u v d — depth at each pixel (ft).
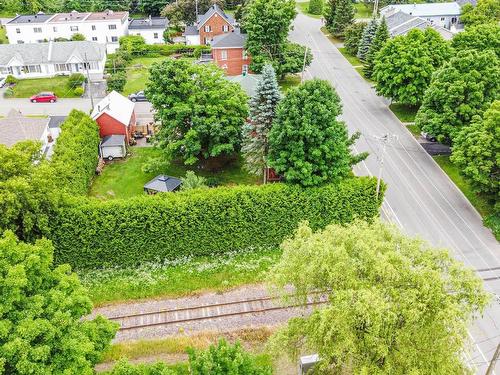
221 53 252.21
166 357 99.55
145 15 380.78
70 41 286.87
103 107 184.24
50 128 193.67
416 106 218.38
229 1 382.22
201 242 127.13
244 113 162.30
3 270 71.36
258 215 127.85
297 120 128.77
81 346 69.51
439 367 72.43
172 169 170.60
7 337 66.69
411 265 76.28
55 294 73.05
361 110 217.15
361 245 76.38
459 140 146.20
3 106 233.14
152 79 160.97
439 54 203.51
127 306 112.68
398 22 286.87
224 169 170.60
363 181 132.57
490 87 168.35
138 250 124.88
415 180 163.02
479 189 140.46
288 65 242.37
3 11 371.76
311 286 82.43
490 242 134.51
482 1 315.58
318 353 80.84
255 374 70.49
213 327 106.73
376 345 73.46
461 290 76.18
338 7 312.09
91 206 120.47
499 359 97.30
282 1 251.60
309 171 128.98
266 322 107.86
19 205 109.50
